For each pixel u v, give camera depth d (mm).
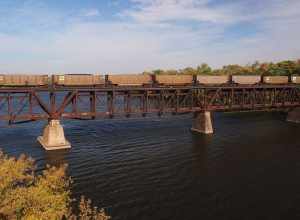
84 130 64688
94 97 51062
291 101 76875
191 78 65688
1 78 48094
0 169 12227
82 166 40156
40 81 50938
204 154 47562
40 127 66000
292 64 144625
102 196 31109
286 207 29016
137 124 73625
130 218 26641
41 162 40875
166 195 31656
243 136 61500
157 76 60938
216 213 27734
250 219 26656
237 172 39219
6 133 59219
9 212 11641
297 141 57406
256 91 71312
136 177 36750
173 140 56781
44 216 11258
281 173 38969
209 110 64062
